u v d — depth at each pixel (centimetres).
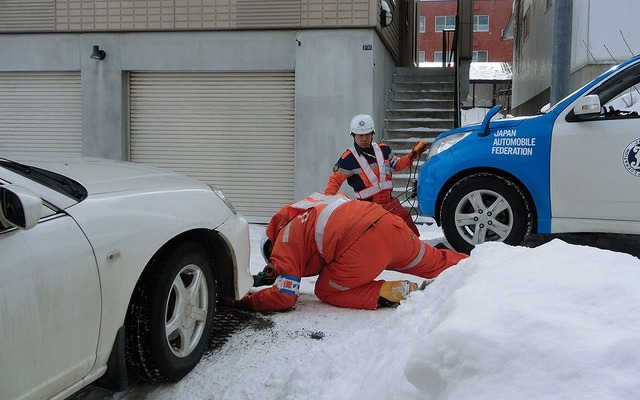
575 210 541
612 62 905
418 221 927
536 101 1525
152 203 306
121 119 1034
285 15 986
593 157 530
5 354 213
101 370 268
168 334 305
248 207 1033
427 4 4328
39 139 1072
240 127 1026
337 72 984
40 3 1036
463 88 1598
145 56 1023
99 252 260
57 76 1060
